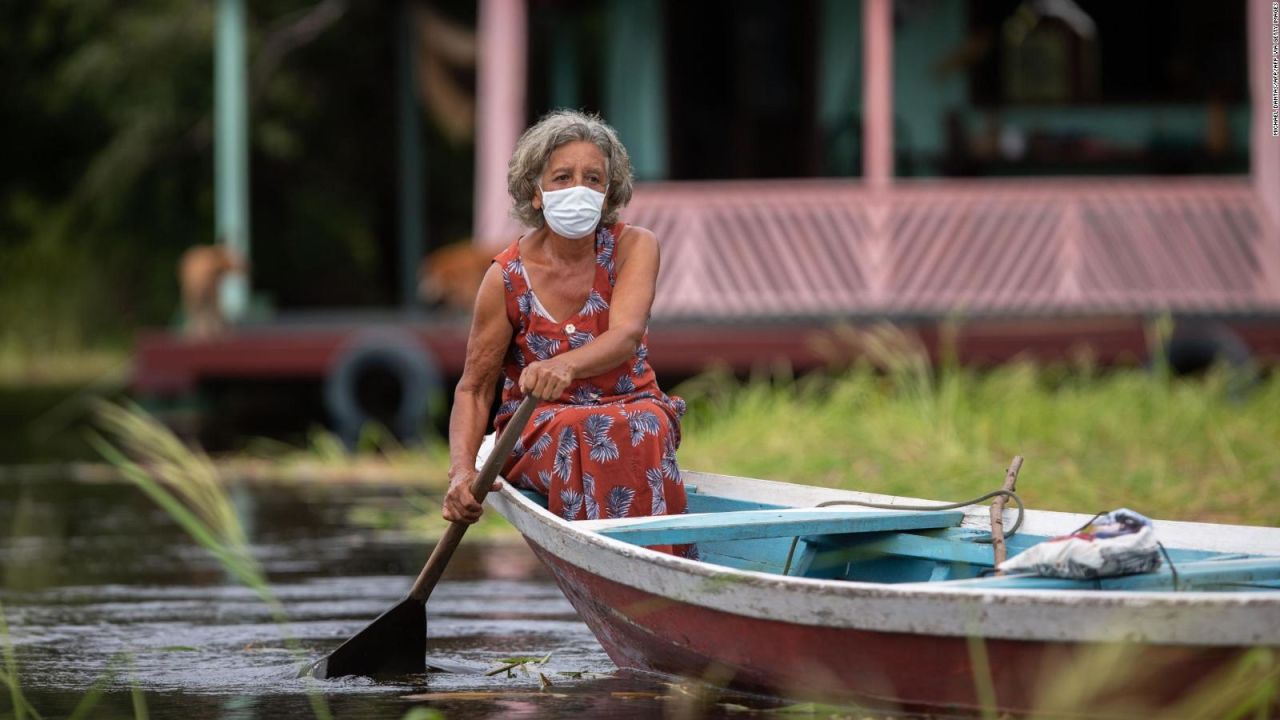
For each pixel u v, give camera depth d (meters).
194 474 9.90
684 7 29.97
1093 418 19.17
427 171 52.50
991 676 7.39
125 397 40.44
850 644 7.64
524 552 15.27
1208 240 24.02
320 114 50.31
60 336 55.25
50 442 30.53
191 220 54.00
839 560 9.59
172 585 13.27
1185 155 28.38
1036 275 24.12
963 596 7.23
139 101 49.28
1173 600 6.96
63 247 55.88
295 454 25.25
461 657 10.00
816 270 24.45
